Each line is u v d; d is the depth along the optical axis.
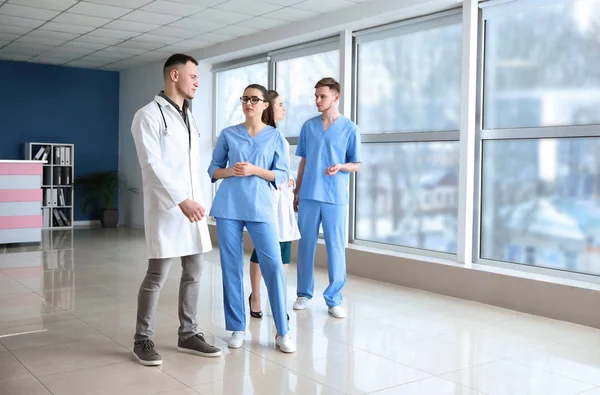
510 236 5.44
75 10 6.86
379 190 6.76
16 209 8.20
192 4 6.50
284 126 8.09
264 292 5.37
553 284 4.58
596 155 4.82
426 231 6.25
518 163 5.37
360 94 6.93
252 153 3.67
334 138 4.55
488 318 4.56
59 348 3.67
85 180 10.76
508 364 3.48
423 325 4.33
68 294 5.20
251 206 3.60
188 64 3.36
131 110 10.92
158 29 7.74
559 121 5.07
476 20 5.55
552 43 5.11
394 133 6.50
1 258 7.19
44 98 10.62
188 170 3.38
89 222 11.18
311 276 4.71
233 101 9.08
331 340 3.91
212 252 7.82
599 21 4.80
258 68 8.59
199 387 3.03
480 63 5.58
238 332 3.73
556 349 3.79
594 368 3.44
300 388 3.04
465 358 3.58
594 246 4.85
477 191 5.62
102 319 4.36
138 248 8.14
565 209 5.04
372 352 3.67
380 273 6.06
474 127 5.57
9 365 3.34
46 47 9.06
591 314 4.36
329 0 6.22
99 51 9.32
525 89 5.31
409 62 6.39
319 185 4.55
